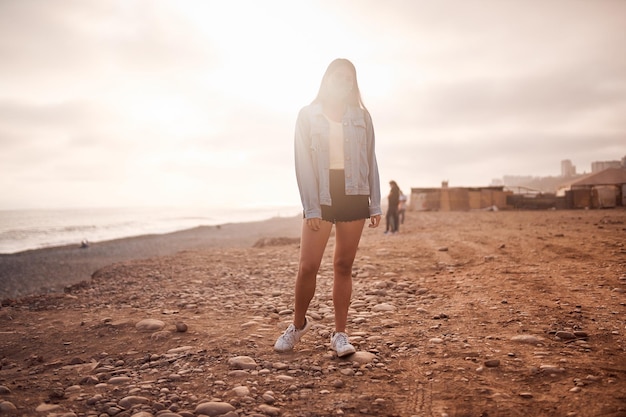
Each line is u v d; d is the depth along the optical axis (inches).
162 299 233.6
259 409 93.8
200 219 3430.1
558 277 232.2
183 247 992.9
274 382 110.0
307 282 130.3
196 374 117.2
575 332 138.3
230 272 319.6
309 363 123.1
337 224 127.4
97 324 177.9
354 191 125.0
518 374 109.2
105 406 97.3
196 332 161.2
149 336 159.2
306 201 122.9
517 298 191.8
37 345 157.2
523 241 408.2
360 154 127.6
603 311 164.7
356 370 117.5
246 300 223.9
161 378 115.0
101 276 331.0
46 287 565.6
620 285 206.1
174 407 95.7
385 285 238.7
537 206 1619.1
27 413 95.0
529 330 146.0
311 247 127.3
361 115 130.3
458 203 1713.8
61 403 100.8
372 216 129.9
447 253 358.9
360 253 379.2
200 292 251.8
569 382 102.2
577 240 387.5
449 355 125.3
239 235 1275.8
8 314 207.2
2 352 152.3
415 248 402.3
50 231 1956.2
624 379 102.3
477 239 455.5
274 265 346.6
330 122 126.2
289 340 135.2
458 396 98.4
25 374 126.6
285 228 1455.5
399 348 134.0
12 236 1626.5
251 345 141.6
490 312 171.9
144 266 362.0
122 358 137.6
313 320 175.5
